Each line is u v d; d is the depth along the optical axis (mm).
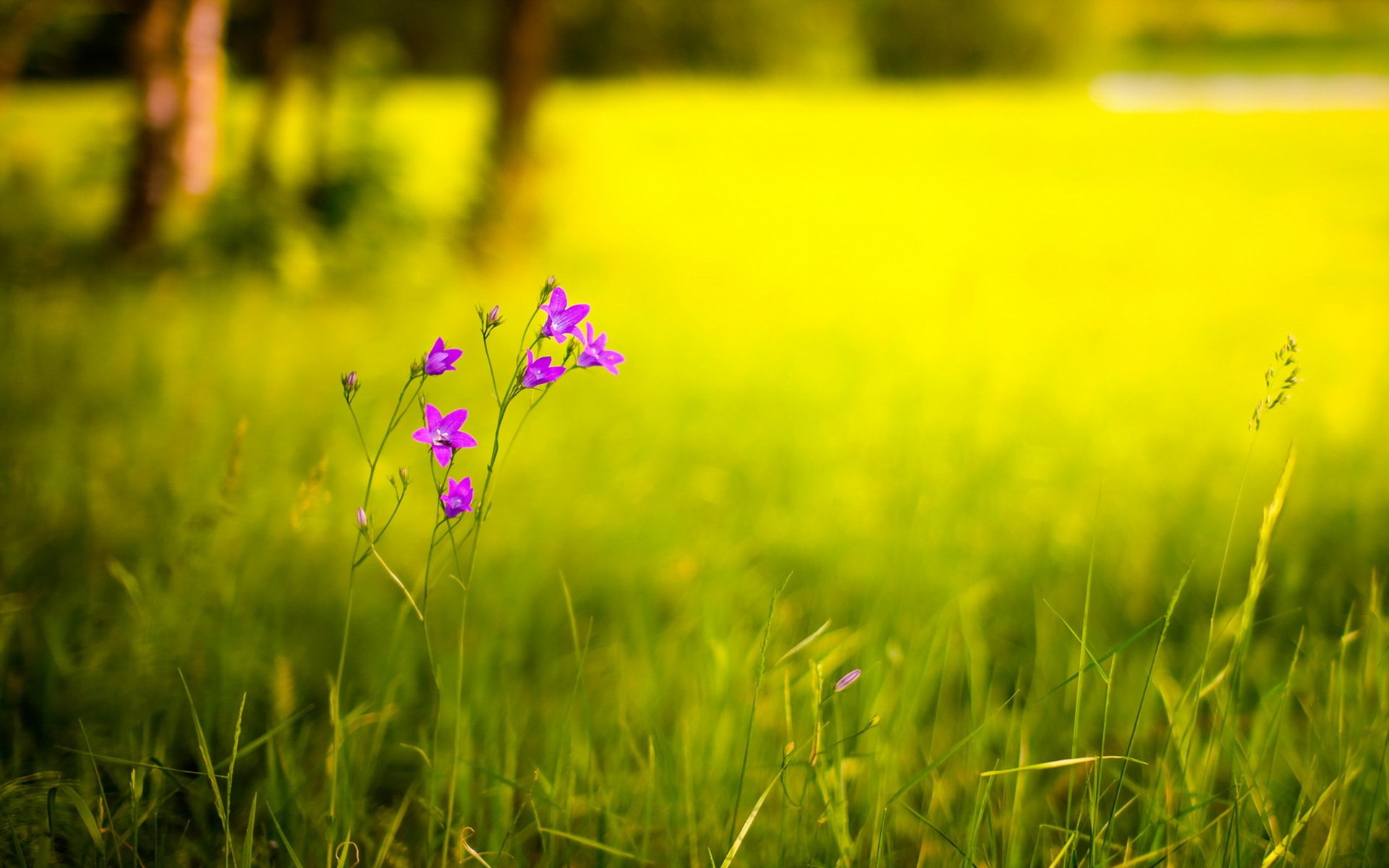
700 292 8133
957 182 16531
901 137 22906
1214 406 5113
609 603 2875
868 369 5660
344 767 1692
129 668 2111
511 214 8781
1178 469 4129
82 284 7086
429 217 9562
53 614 2398
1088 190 15820
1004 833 1738
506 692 2057
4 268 7270
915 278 8984
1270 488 3850
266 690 2207
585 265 9000
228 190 8078
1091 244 11203
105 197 9609
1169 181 16719
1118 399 5203
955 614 2646
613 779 1902
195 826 1855
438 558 3033
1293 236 11672
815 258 9992
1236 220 12797
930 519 3307
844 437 4449
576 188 10023
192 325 5953
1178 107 31859
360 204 8539
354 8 38281
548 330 1231
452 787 1551
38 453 3551
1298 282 9125
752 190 15047
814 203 14023
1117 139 22578
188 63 8289
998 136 23359
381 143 8883
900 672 2250
